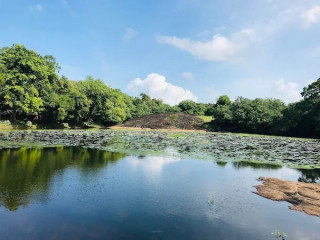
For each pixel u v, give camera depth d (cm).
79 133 3294
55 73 4044
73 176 1052
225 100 6606
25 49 3584
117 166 1267
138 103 7362
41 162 1310
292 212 740
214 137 3322
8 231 580
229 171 1241
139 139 2709
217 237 588
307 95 4062
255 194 892
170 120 5534
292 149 2139
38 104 3466
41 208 715
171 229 618
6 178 994
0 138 2267
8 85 3212
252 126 4641
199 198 837
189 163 1401
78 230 595
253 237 594
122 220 655
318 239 590
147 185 957
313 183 1041
